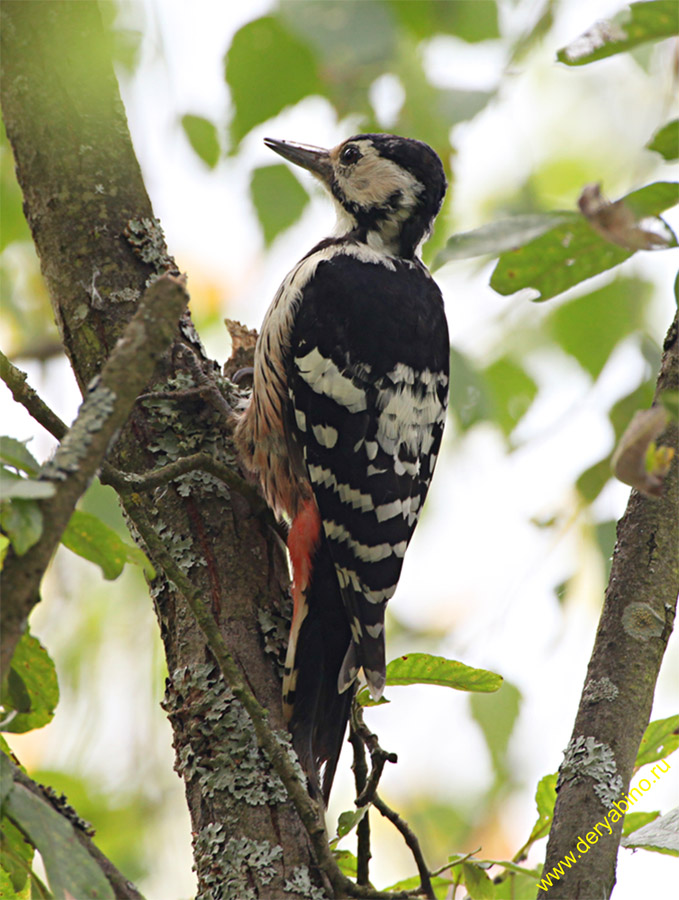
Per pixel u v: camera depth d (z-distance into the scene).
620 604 5.18
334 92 7.26
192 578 5.91
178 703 5.64
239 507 6.11
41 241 6.50
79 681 9.14
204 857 5.20
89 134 6.54
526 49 7.24
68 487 3.55
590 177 9.80
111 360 3.76
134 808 8.94
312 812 4.93
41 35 6.56
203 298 10.03
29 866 4.02
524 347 8.52
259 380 7.69
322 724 6.34
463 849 9.24
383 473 7.36
